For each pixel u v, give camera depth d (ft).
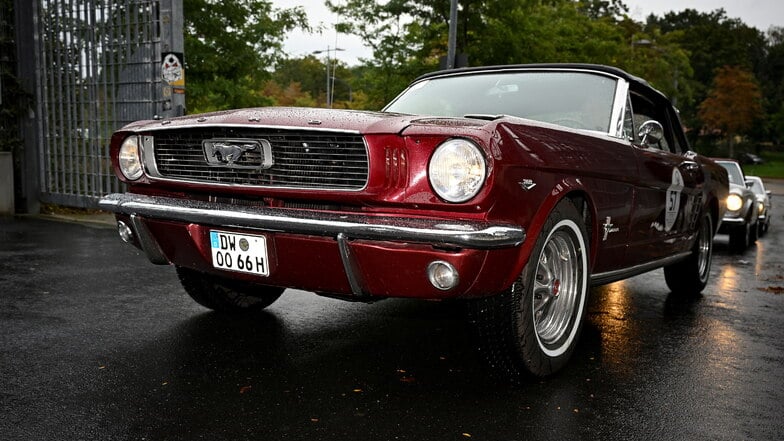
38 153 33.68
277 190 10.00
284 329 13.39
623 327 14.70
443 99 14.48
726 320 15.64
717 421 9.27
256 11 51.88
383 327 13.80
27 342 12.09
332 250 9.48
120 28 30.50
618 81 13.73
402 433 8.59
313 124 9.70
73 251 22.18
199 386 10.09
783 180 175.83
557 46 76.02
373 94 61.00
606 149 11.80
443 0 56.90
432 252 8.98
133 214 11.39
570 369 11.49
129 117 30.81
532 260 10.05
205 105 51.70
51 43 32.89
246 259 10.37
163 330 13.04
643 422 9.16
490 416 9.23
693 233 17.30
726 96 219.20
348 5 58.85
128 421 8.75
